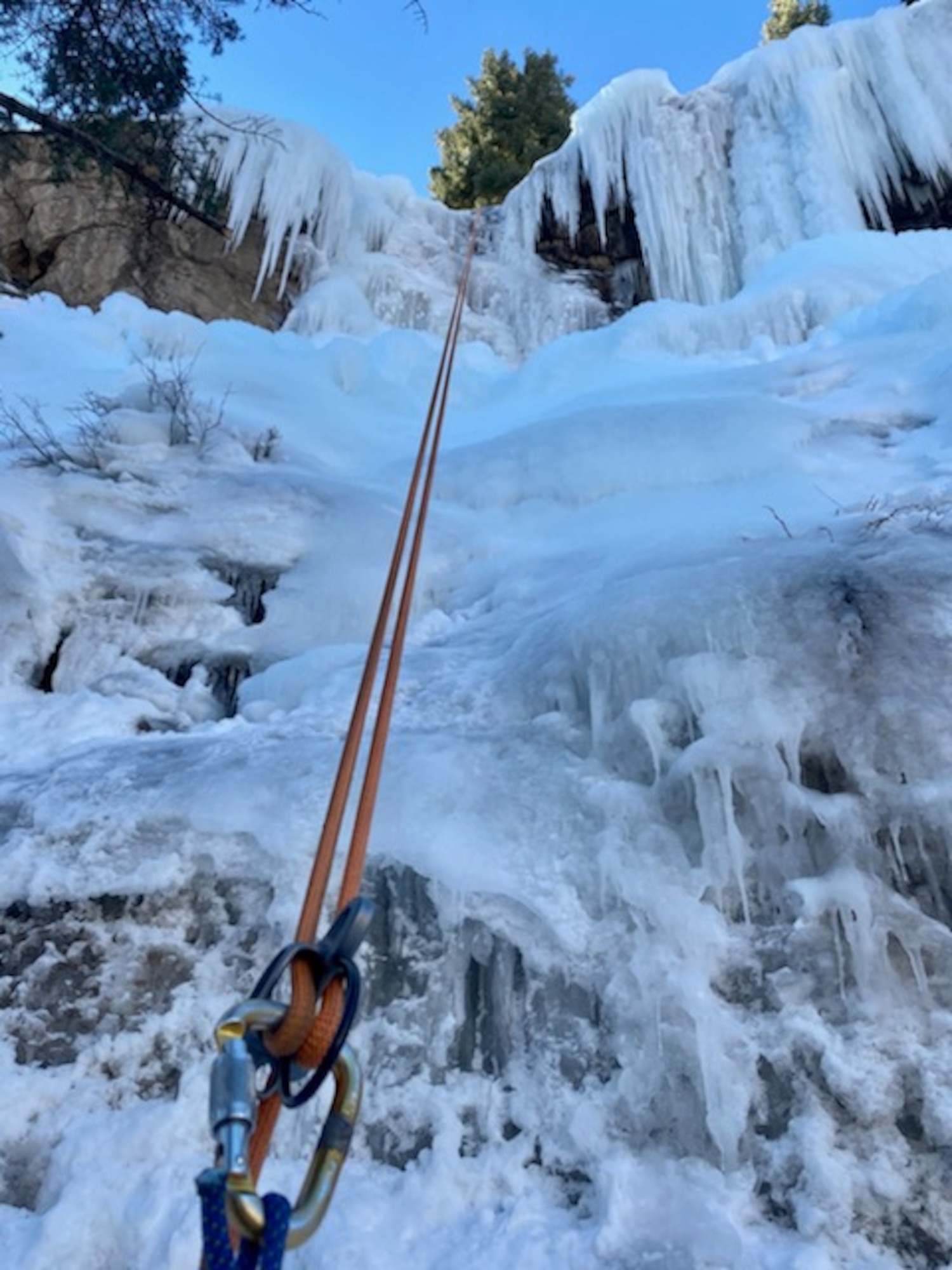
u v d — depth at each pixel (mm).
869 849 2254
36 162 12586
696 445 5641
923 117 12648
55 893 2592
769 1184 1803
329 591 4832
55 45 5609
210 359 8906
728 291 12992
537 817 2572
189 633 4617
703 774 2439
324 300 12648
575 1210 1840
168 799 2803
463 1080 2158
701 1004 2043
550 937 2301
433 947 2391
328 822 1253
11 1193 1923
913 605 2738
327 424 7977
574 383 9266
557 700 3127
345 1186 1939
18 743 3605
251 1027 764
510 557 5031
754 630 2801
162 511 5375
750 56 14188
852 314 8562
